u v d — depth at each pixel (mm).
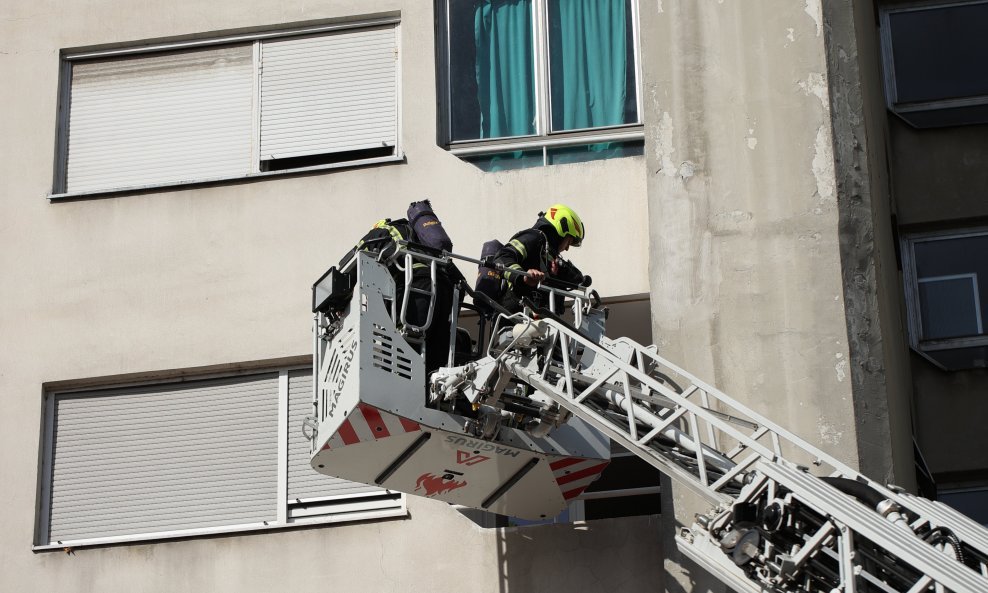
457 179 14719
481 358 11797
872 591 10109
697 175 13438
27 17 16172
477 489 12484
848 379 12531
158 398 14750
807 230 13039
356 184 14883
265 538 13922
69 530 14430
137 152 15617
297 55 15633
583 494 14289
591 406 11391
